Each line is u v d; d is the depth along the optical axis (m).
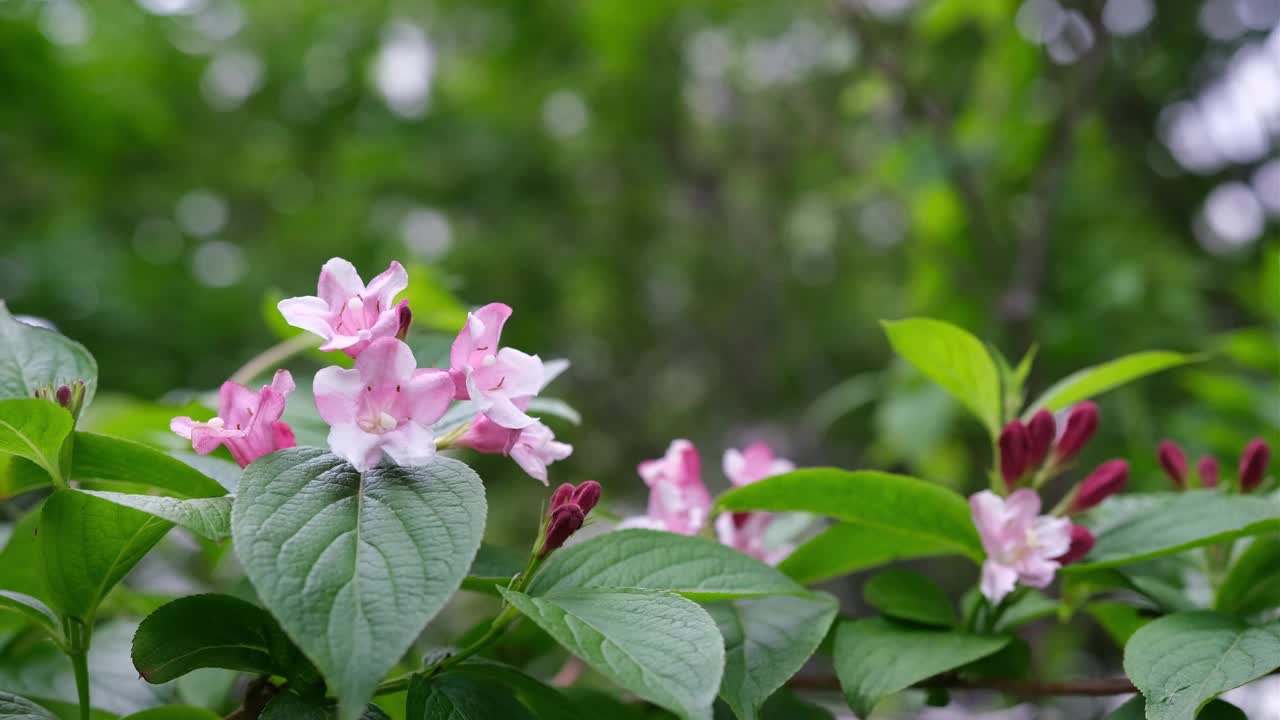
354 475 0.56
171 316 2.97
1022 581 0.65
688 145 3.57
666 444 3.53
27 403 0.57
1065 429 0.68
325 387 0.56
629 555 0.60
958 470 1.46
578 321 3.73
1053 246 1.37
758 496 0.66
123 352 2.79
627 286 3.82
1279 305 1.10
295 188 3.81
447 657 0.59
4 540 0.70
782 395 3.63
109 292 2.74
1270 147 1.99
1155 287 1.43
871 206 2.67
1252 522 0.63
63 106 2.30
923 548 0.69
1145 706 0.60
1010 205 1.36
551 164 3.79
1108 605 0.70
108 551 0.58
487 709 0.59
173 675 0.58
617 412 3.65
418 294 0.80
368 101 3.73
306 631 0.52
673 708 0.52
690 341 3.79
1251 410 0.98
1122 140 1.92
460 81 3.84
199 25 3.58
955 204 1.36
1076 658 1.39
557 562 0.60
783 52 3.23
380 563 0.53
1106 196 1.58
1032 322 1.14
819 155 2.95
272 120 3.74
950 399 1.31
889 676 0.62
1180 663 0.60
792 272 3.61
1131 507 0.73
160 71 3.24
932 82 1.52
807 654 0.62
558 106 3.80
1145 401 1.31
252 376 0.73
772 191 3.44
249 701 0.59
